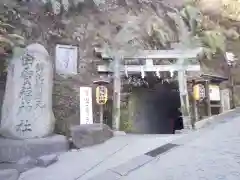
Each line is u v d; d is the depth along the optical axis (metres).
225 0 11.95
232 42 13.12
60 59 9.68
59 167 5.45
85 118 8.61
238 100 11.84
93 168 5.17
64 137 7.02
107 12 11.03
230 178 3.04
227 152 3.85
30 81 6.90
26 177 5.04
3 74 8.16
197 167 3.54
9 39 8.28
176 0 11.59
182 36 11.29
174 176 3.43
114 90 9.37
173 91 12.29
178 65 9.51
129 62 9.80
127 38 10.45
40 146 6.38
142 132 11.97
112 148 6.53
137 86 11.69
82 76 9.96
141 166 4.13
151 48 10.94
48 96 7.16
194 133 5.62
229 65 12.38
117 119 9.17
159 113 13.05
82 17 10.70
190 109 10.00
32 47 7.23
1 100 8.00
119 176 3.90
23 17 9.19
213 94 10.35
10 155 6.12
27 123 6.64
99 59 10.30
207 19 12.23
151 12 11.51
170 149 4.67
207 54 11.45
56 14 9.88
